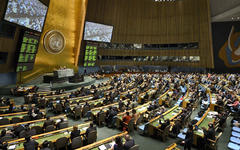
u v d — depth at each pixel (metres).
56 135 7.09
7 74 18.77
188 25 33.59
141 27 36.75
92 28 30.66
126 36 36.78
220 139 8.66
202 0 31.08
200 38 32.41
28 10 16.97
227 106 12.79
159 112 10.48
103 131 9.41
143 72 38.41
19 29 17.56
